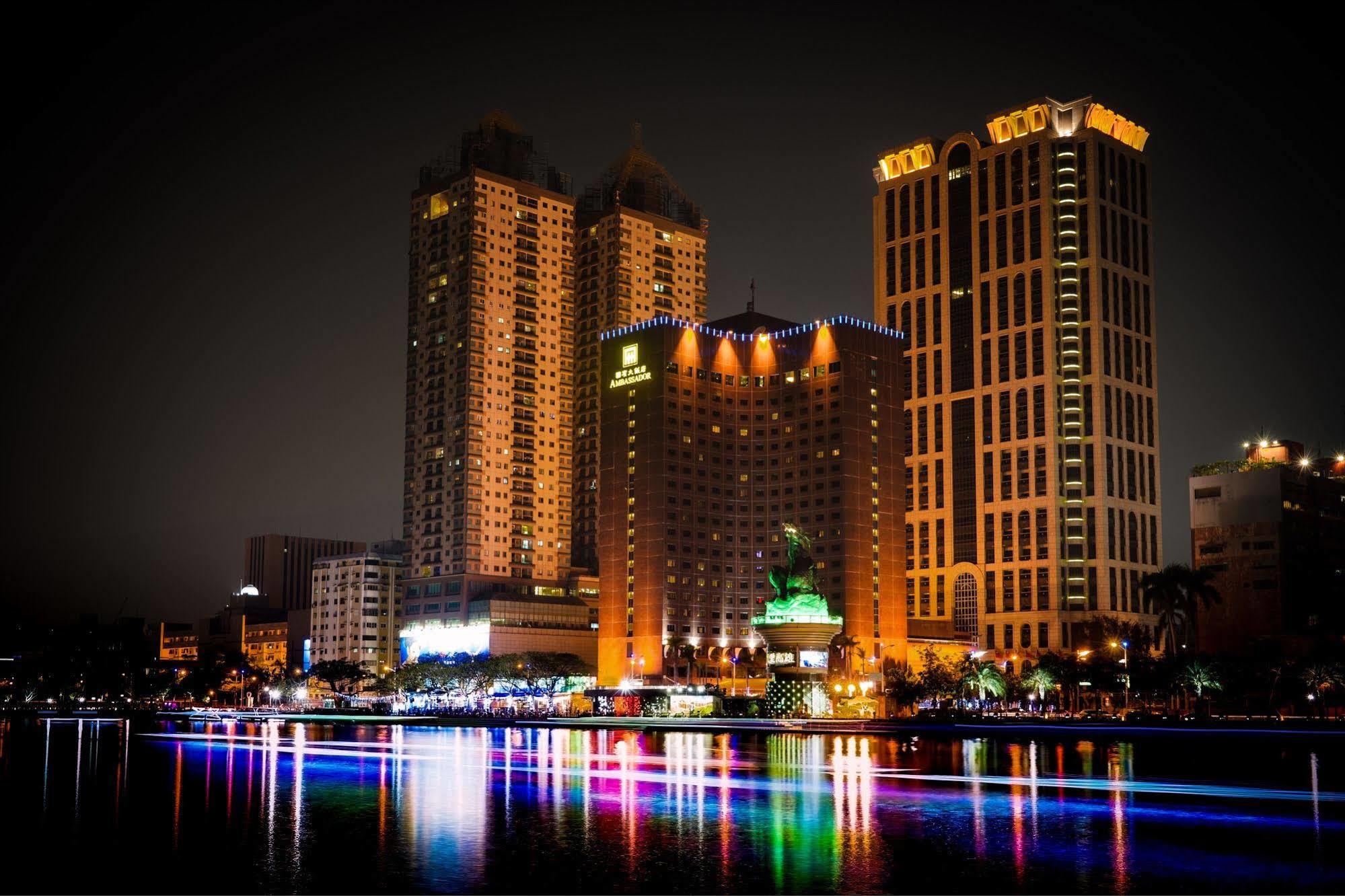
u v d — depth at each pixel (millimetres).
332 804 94312
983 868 66875
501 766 129500
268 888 62750
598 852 71688
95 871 66938
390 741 184625
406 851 72312
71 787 108312
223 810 91062
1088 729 177375
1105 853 71375
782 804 92750
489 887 62812
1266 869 66750
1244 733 170375
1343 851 72000
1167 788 103688
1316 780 110875
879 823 82938
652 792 101562
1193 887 62562
